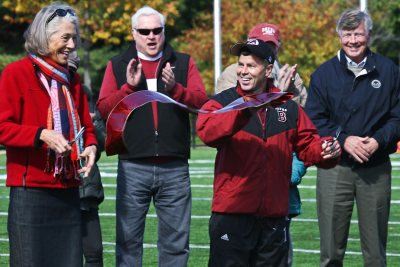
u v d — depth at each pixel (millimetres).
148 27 14094
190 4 90000
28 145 11062
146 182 14141
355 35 14391
